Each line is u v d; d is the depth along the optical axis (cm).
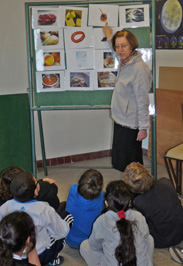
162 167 393
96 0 305
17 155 366
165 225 228
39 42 312
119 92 276
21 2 356
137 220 187
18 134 363
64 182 360
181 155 297
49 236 200
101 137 433
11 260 140
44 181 240
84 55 314
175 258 227
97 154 436
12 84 371
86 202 223
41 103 325
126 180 229
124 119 280
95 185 220
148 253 191
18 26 360
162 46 382
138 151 290
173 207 228
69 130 414
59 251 218
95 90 321
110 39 303
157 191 229
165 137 390
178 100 367
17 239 144
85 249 214
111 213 187
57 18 308
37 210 189
